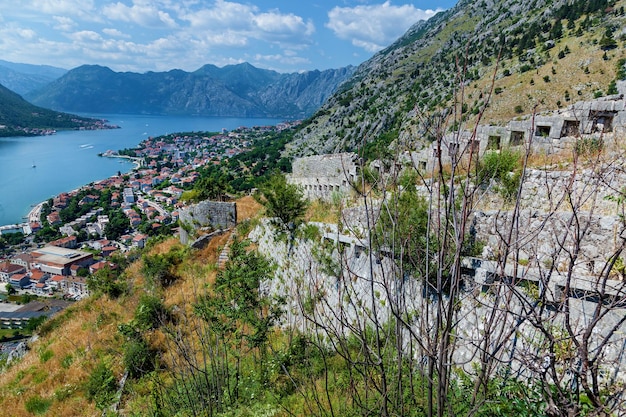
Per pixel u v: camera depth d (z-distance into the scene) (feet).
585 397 9.79
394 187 9.39
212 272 49.21
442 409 7.82
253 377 21.79
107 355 35.91
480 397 10.89
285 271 37.42
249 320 23.98
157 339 34.91
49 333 50.57
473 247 21.42
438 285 7.82
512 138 39.96
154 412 22.80
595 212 20.33
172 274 52.54
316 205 45.80
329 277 30.91
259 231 47.03
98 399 29.81
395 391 11.35
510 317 14.65
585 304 14.69
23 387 35.96
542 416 9.20
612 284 14.43
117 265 76.84
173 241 77.41
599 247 17.26
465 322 18.08
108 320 45.91
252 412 16.22
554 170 27.48
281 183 39.40
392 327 13.67
